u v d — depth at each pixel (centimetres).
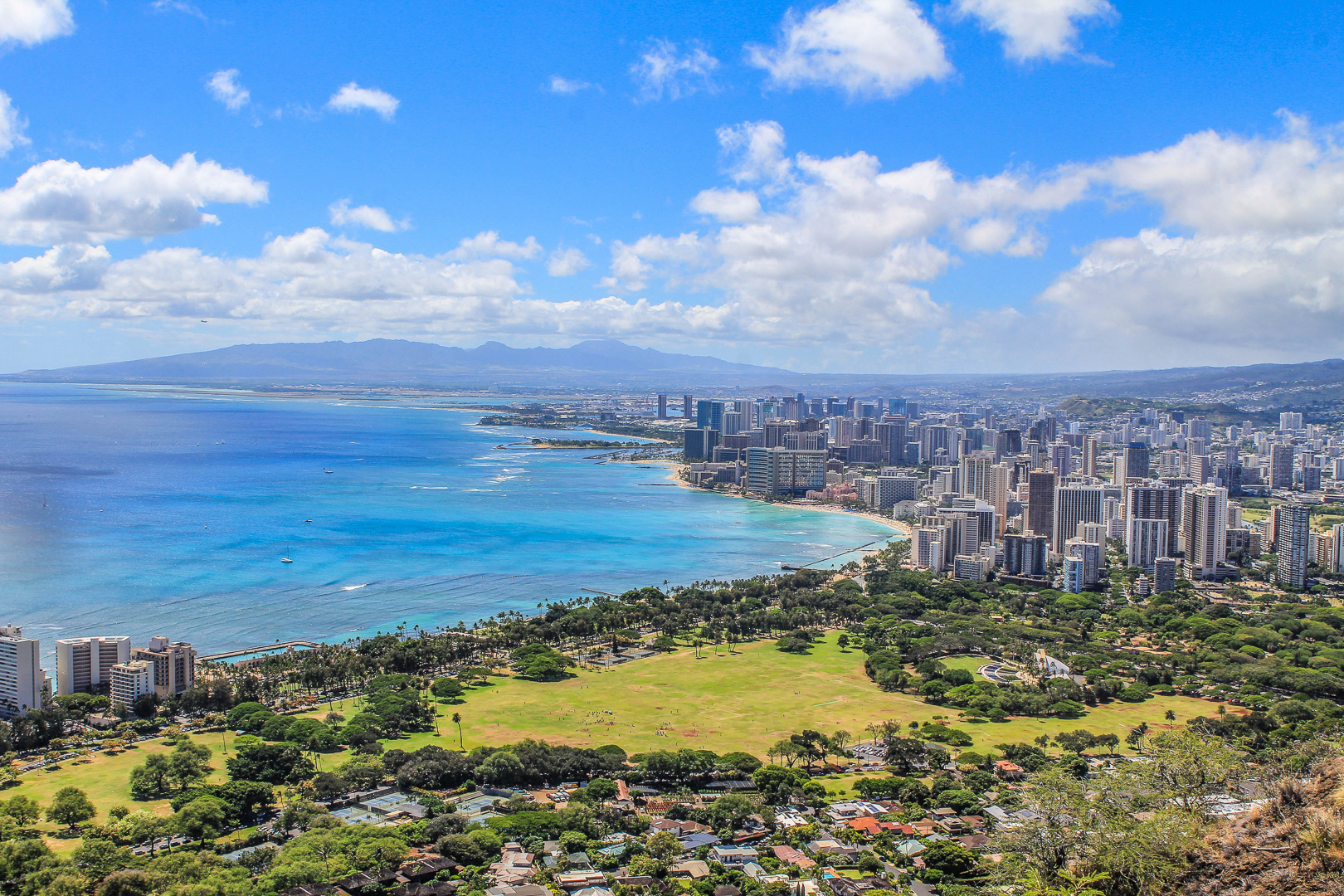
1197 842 12325
